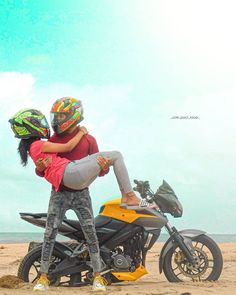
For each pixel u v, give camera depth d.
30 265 6.21
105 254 6.20
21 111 5.70
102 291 5.51
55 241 6.19
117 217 6.27
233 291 5.66
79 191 5.63
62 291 5.52
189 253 6.41
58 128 5.64
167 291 5.55
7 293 5.33
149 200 6.47
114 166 5.54
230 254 12.79
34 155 5.53
